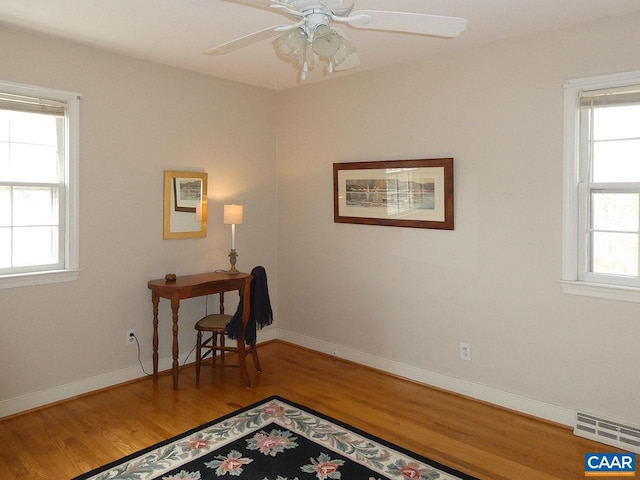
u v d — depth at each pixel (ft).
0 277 10.30
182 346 13.84
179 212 13.41
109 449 9.21
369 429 10.09
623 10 9.06
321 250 14.94
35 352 10.94
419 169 12.28
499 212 11.05
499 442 9.56
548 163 10.28
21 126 10.76
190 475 8.36
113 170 12.04
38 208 11.07
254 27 10.00
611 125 9.65
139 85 12.41
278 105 15.93
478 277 11.48
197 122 13.75
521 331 10.84
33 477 8.27
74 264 11.42
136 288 12.67
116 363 12.37
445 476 8.34
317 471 8.49
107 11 9.18
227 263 14.80
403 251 12.89
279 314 16.42
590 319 9.86
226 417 10.59
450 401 11.56
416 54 11.85
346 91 13.93
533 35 10.34
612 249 9.78
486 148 11.19
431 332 12.43
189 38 10.71
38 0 8.64
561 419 10.29
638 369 9.32
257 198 15.58
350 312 14.28
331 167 14.47
